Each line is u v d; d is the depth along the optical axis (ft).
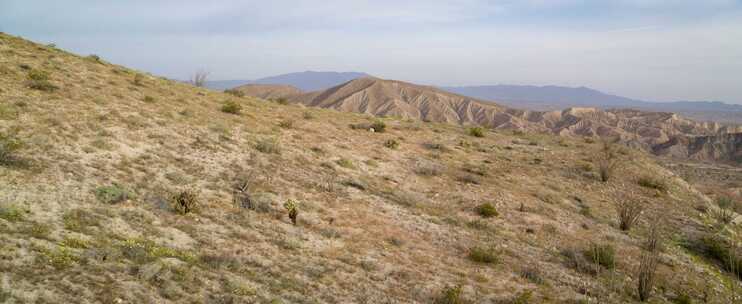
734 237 77.05
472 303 38.86
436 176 90.53
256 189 58.70
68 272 27.76
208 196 52.29
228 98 138.51
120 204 42.91
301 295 34.42
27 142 50.31
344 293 36.81
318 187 66.49
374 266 43.70
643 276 46.19
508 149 140.05
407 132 144.97
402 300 37.70
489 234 60.44
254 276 35.47
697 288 52.47
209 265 35.22
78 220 36.68
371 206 63.52
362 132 126.72
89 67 109.70
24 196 38.17
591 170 115.24
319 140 100.99
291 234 47.26
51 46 125.80
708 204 110.32
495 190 84.69
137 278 29.63
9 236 30.14
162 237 38.40
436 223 61.87
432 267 46.55
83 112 68.39
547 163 120.16
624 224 72.90
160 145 65.72
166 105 93.30
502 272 48.26
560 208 79.87
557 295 43.65
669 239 71.31
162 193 48.65
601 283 48.98
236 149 75.51
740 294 54.34
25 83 74.02
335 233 49.96
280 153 79.92
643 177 112.27
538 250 57.11
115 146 58.65
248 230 45.55
